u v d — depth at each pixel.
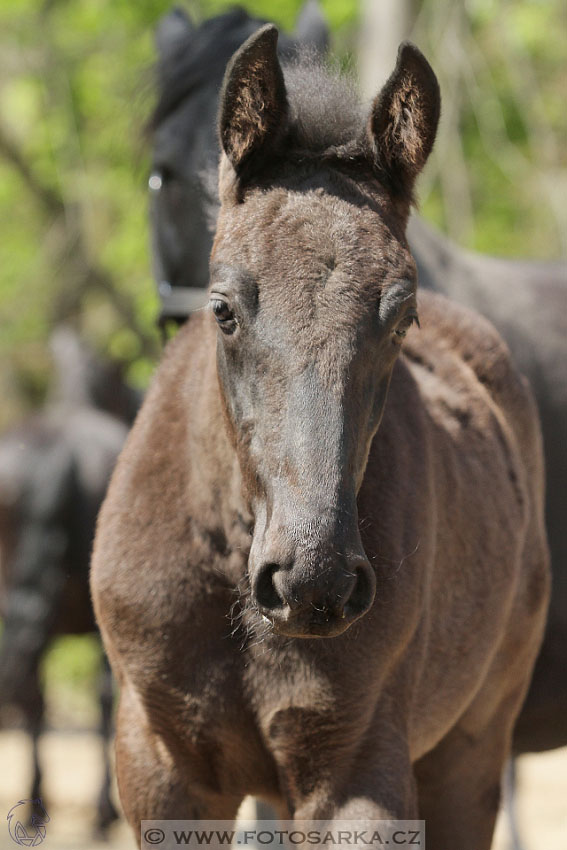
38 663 16.03
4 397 30.67
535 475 8.22
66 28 23.27
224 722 5.95
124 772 6.11
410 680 6.11
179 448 6.20
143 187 9.86
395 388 6.52
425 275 9.34
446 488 6.72
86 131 24.05
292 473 4.98
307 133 5.58
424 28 18.50
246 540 5.79
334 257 5.18
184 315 8.24
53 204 25.92
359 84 6.53
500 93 20.72
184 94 8.66
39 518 16.05
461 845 7.36
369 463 6.04
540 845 13.17
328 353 5.06
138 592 5.95
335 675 5.79
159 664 5.93
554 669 9.16
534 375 9.55
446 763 7.30
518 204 21.42
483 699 7.32
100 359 17.70
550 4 19.75
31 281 26.23
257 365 5.17
